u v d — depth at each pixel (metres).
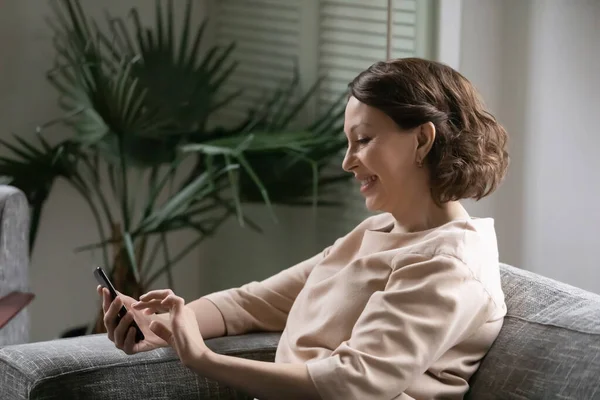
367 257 1.71
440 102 1.67
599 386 1.48
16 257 2.68
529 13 2.79
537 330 1.66
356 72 3.14
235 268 3.66
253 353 1.93
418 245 1.64
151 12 3.59
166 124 3.14
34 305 3.52
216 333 1.97
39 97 3.47
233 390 1.89
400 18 3.00
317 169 3.20
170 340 1.65
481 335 1.68
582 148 2.68
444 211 1.71
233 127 3.51
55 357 1.81
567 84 2.70
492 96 2.89
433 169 1.68
